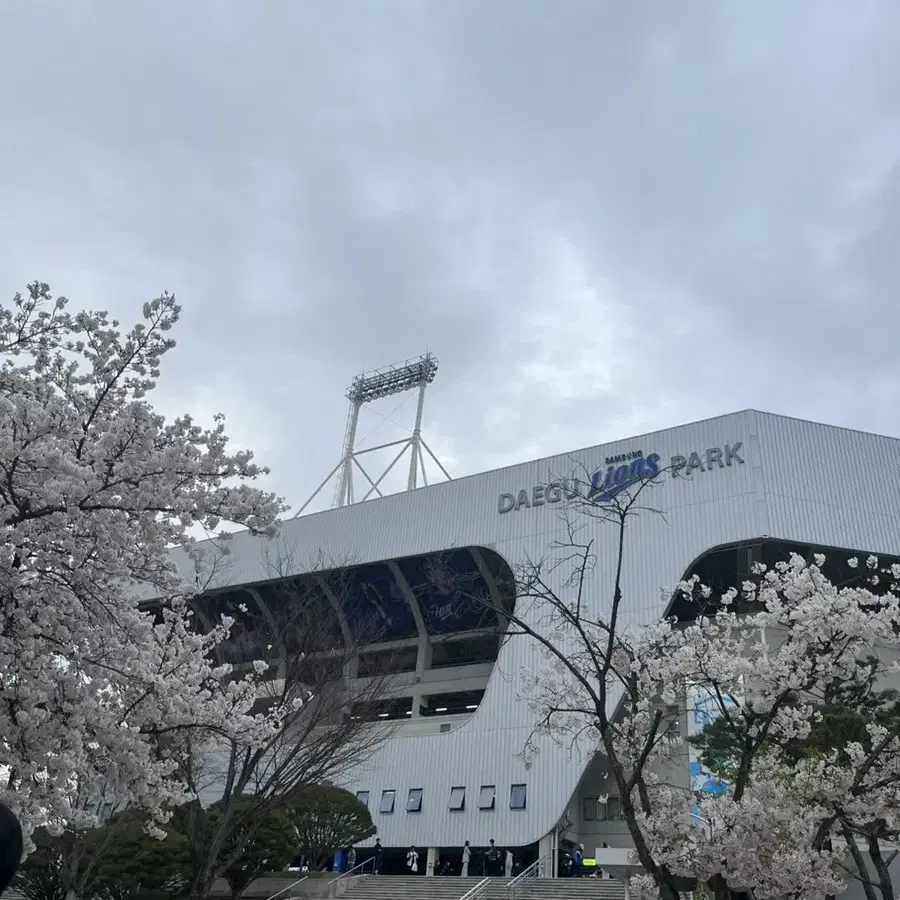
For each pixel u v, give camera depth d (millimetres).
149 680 13016
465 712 56000
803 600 16625
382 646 58031
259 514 12281
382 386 69938
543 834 43125
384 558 55000
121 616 12125
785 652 16047
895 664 17875
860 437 47875
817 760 18000
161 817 15367
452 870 46250
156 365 12461
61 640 11797
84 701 11539
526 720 46312
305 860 39281
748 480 45531
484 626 54531
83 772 12289
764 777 18609
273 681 24750
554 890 32688
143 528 12484
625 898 29953
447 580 28688
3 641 10883
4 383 11445
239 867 30203
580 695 18391
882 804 15438
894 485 46875
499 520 52531
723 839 14641
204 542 46094
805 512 44938
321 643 26359
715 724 24891
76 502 11266
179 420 12133
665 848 15086
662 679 16922
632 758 16922
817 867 14852
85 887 26203
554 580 48281
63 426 11742
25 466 11188
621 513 16688
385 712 52656
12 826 2908
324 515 59188
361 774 46500
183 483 12070
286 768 23609
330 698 24047
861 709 21719
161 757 16375
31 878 26781
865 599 16312
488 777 46062
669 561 45750
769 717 15695
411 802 47562
